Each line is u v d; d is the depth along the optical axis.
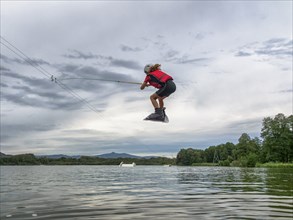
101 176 52.50
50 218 13.48
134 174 59.84
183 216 13.38
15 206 17.05
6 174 65.31
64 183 35.31
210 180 37.47
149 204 16.80
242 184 29.97
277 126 127.12
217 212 14.22
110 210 15.14
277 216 13.27
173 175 53.56
